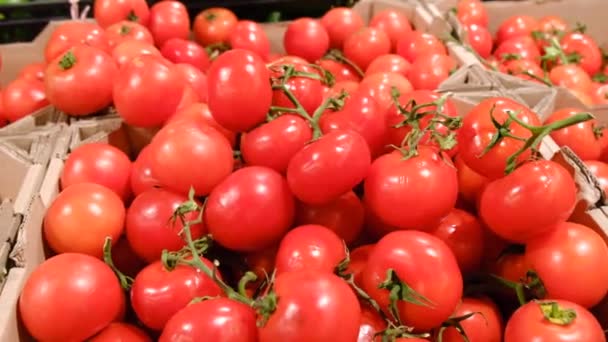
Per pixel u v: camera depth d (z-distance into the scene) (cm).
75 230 42
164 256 38
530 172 38
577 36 81
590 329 34
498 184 39
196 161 42
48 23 88
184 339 32
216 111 45
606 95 72
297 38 73
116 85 53
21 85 67
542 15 93
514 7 92
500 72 68
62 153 53
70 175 48
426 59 65
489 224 40
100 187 45
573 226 40
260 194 40
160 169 43
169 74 52
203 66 73
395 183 40
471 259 44
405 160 41
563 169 39
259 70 44
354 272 41
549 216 38
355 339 32
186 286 38
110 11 75
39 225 45
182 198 43
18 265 41
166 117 54
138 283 38
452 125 44
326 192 39
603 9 92
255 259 44
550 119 58
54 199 47
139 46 64
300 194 40
